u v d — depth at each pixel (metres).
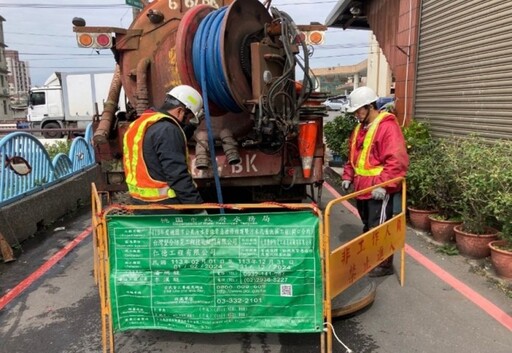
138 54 5.16
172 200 3.39
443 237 5.46
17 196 6.25
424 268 4.80
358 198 4.45
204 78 3.90
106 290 3.09
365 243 3.46
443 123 7.34
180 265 2.98
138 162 3.39
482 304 4.00
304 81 4.04
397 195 4.30
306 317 2.97
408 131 7.27
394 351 3.35
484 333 3.55
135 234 2.97
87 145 9.80
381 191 4.19
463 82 6.71
